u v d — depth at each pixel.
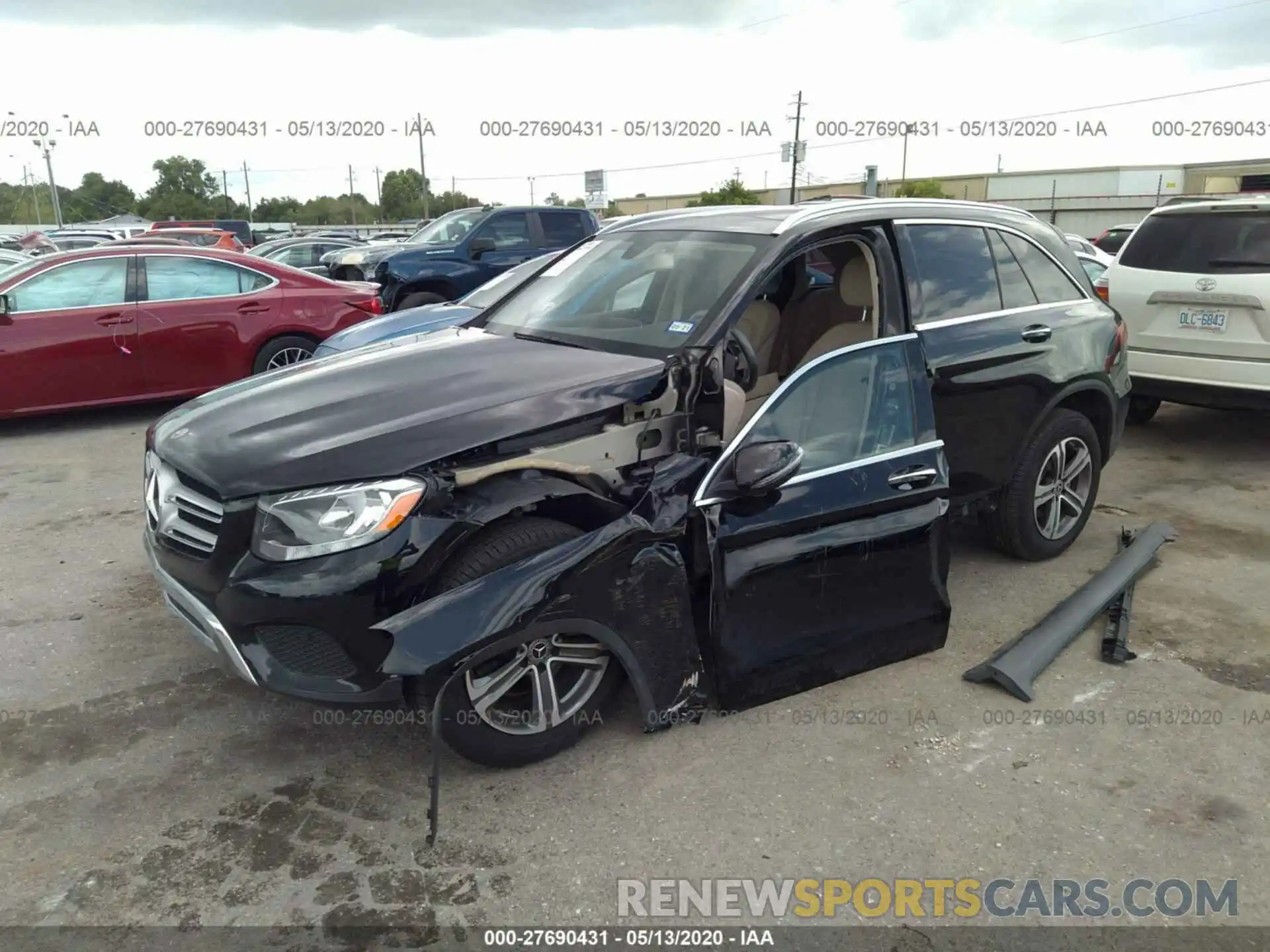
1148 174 49.53
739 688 3.28
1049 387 4.46
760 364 4.46
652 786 3.06
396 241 15.95
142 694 3.61
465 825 2.88
